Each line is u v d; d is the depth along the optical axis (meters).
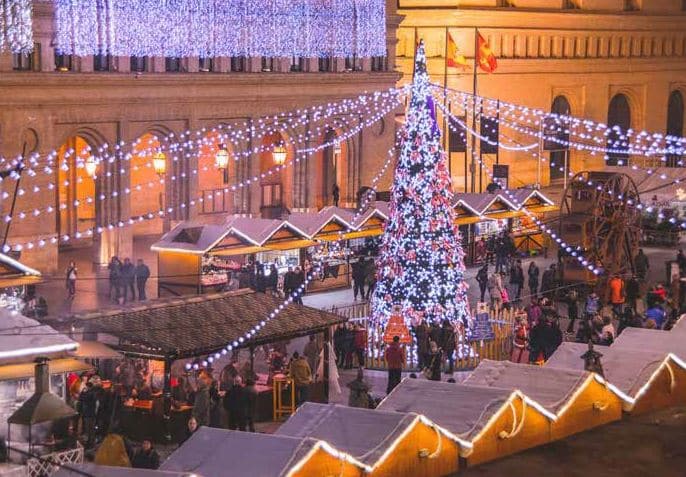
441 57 88.56
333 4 73.56
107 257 62.34
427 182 49.34
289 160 73.12
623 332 32.53
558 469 25.33
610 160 101.88
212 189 70.56
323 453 24.20
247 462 24.20
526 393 27.62
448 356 46.78
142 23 63.31
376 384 45.53
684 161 106.12
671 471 25.05
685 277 58.81
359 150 76.50
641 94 104.25
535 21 93.62
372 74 76.69
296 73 71.69
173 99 65.31
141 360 40.25
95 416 37.12
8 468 31.72
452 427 25.94
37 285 58.62
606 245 61.12
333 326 46.06
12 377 34.31
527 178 93.94
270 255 59.66
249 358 45.81
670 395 29.69
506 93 91.69
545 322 46.16
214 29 67.12
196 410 37.22
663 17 104.94
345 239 61.06
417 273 49.19
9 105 57.59
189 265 54.09
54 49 59.59
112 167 62.69
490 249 69.50
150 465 31.28
